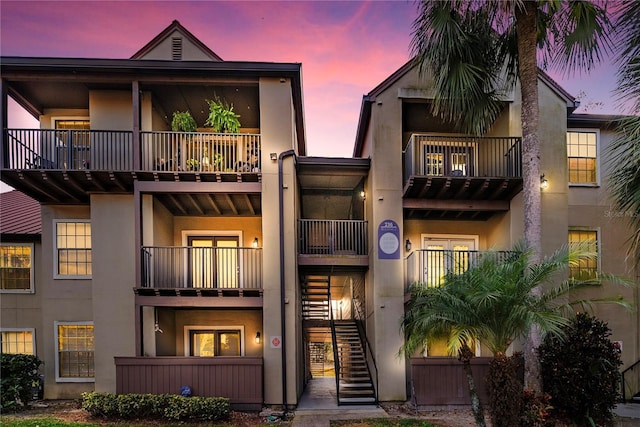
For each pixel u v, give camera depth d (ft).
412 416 29.48
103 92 34.71
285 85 34.12
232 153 35.35
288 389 32.22
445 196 35.65
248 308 37.27
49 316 35.37
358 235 39.09
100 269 33.40
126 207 34.01
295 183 35.96
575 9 25.27
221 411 28.22
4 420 27.09
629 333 35.70
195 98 36.50
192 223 40.11
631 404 33.35
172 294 32.63
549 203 34.58
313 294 45.14
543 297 23.40
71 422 26.89
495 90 31.22
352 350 38.37
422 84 36.17
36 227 37.88
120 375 30.45
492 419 22.24
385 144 35.94
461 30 26.11
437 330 25.34
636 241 22.20
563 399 25.58
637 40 19.03
